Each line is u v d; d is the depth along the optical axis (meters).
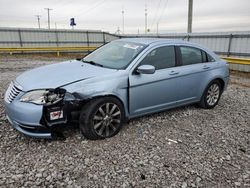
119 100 3.96
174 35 18.91
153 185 2.81
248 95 7.43
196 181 2.92
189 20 18.81
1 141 3.67
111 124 3.92
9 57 19.47
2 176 2.84
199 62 5.27
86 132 3.71
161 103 4.62
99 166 3.14
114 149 3.58
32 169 3.01
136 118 4.82
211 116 5.22
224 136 4.23
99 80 3.74
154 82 4.33
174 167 3.19
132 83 4.04
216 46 15.70
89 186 2.75
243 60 13.03
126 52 4.53
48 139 3.77
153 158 3.38
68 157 3.31
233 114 5.45
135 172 3.04
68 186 2.73
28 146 3.56
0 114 4.73
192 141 3.97
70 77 3.73
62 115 3.50
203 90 5.36
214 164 3.30
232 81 10.20
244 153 3.65
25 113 3.33
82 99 3.56
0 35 23.80
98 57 4.80
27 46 25.47
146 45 4.54
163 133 4.21
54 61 16.75
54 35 26.73
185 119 4.95
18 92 3.54
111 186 2.76
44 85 3.50
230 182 2.93
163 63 4.58
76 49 25.02
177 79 4.72
